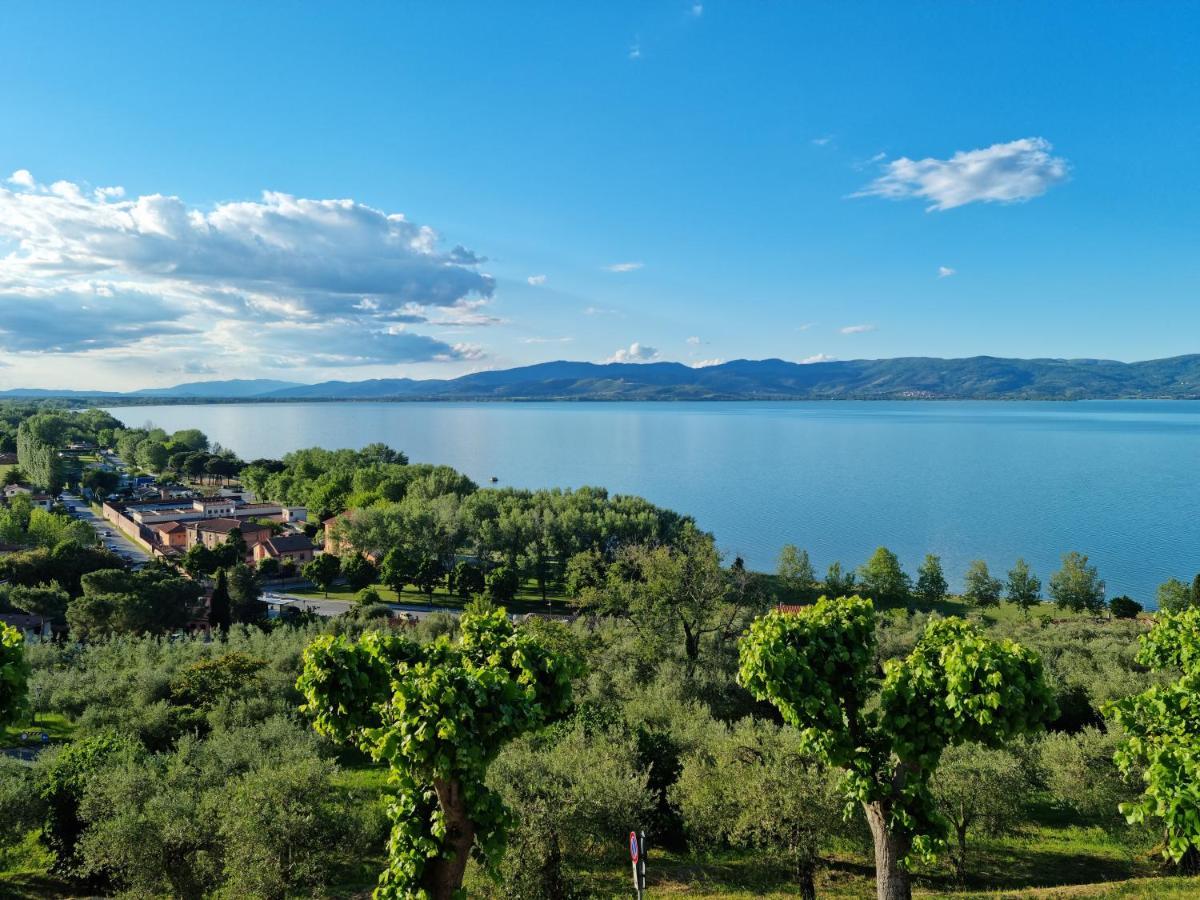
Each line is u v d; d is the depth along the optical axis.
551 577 128.88
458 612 111.25
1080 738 39.53
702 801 33.66
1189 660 23.86
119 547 156.75
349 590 127.62
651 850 36.22
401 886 18.28
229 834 28.48
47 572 109.44
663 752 39.00
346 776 43.72
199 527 152.00
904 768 21.70
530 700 18.52
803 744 22.14
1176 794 17.41
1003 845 36.38
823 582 122.94
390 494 181.12
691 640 62.75
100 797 31.78
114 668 60.59
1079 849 35.78
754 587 73.12
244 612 93.44
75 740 46.84
